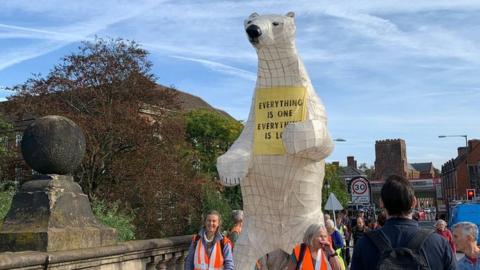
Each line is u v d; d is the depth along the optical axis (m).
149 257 6.93
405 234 3.17
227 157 6.37
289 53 6.43
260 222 6.48
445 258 3.13
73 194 5.46
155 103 21.25
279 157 6.32
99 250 5.41
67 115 19.12
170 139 20.33
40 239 4.92
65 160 5.43
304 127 5.89
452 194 69.31
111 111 19.41
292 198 6.36
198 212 19.73
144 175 18.56
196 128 30.05
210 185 20.56
